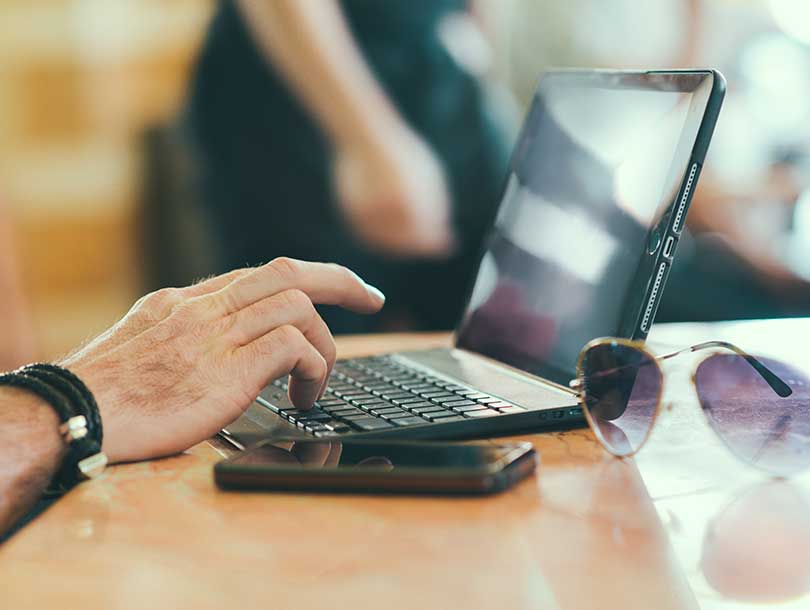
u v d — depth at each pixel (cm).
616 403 85
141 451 85
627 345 85
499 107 260
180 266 267
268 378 90
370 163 249
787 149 274
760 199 268
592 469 80
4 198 266
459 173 255
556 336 105
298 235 256
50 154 267
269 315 92
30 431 80
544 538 65
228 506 72
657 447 85
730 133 275
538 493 74
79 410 82
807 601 56
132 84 262
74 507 74
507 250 121
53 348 273
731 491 74
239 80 253
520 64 282
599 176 107
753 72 280
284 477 74
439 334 143
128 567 62
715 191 266
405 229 251
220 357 89
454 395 98
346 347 134
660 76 103
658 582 58
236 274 98
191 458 86
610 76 111
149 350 88
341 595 57
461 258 257
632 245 98
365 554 63
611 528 67
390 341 138
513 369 111
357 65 249
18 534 68
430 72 249
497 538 65
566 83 119
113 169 267
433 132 252
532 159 122
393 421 90
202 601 57
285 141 253
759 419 82
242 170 256
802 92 276
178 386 87
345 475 73
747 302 253
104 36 262
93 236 271
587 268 103
